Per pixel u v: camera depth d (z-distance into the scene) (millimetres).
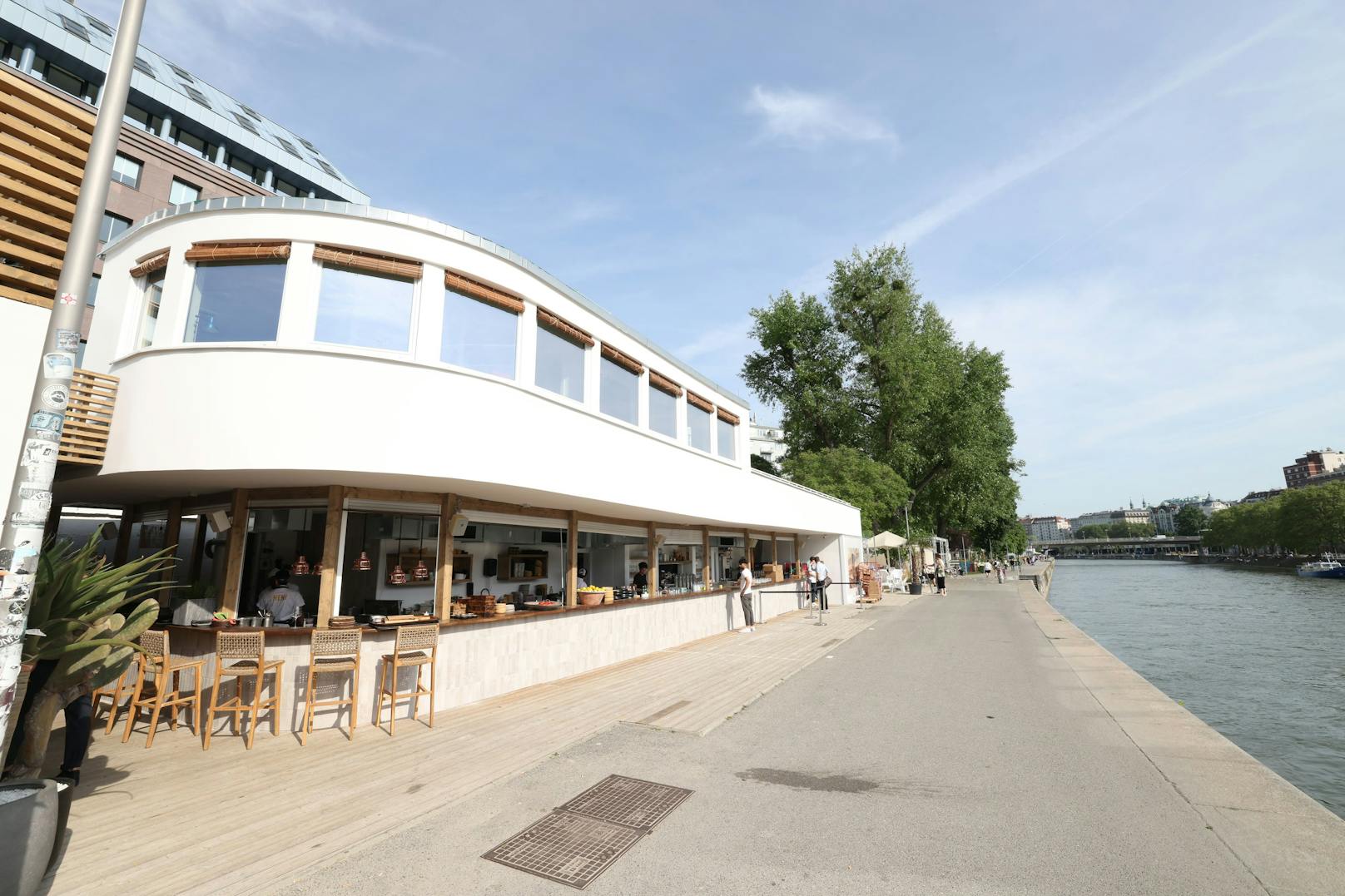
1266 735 15250
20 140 5031
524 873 4086
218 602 8508
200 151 31984
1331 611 40375
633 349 12297
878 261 38938
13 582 3340
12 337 4539
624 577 14031
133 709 7090
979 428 39781
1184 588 64125
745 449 17641
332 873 4102
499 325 8922
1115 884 3836
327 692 7617
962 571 60812
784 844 4469
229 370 7133
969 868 4082
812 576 21016
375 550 8914
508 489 8812
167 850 4418
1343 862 4055
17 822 3576
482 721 7828
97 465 7641
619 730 7391
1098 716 7805
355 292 7789
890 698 8977
